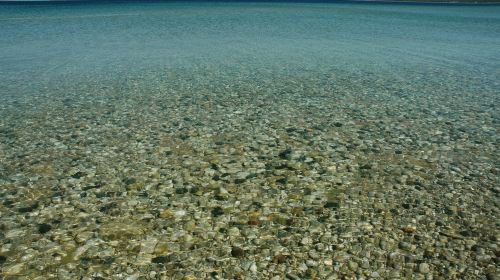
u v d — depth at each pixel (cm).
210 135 1251
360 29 4075
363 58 2580
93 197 900
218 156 1105
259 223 805
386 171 1027
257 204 874
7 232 771
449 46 3095
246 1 7950
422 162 1084
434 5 8231
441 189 945
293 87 1825
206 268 679
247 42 3175
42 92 1762
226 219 820
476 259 706
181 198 897
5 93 1748
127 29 3866
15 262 690
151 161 1074
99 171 1021
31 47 2930
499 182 984
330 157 1102
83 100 1634
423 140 1234
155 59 2492
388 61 2491
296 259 702
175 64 2339
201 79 1967
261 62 2405
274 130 1293
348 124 1356
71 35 3497
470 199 904
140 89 1792
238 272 670
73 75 2081
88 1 7331
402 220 818
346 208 860
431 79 2027
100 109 1516
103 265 685
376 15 5616
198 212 844
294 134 1260
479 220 824
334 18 5084
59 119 1409
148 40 3253
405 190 937
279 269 677
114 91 1766
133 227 791
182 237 761
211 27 4056
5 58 2541
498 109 1554
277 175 1002
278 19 4853
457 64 2422
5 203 872
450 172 1030
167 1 7575
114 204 872
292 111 1480
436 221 817
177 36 3469
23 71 2183
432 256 712
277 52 2756
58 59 2508
